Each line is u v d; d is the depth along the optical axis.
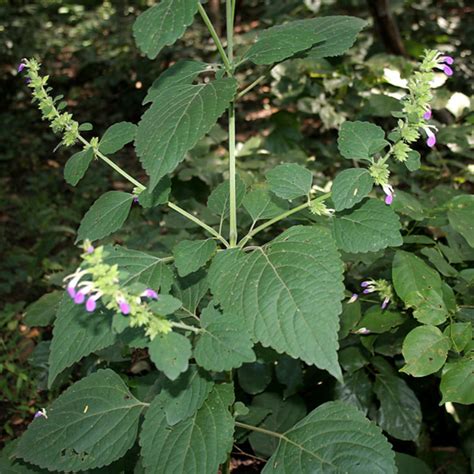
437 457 2.87
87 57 9.66
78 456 2.11
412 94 1.82
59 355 1.87
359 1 7.20
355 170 1.84
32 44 10.24
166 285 1.96
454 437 3.03
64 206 6.54
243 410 2.19
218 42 1.96
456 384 1.95
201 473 1.83
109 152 2.07
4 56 9.77
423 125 1.81
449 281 2.68
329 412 2.00
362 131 1.89
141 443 1.92
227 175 3.94
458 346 2.04
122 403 2.20
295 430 2.01
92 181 6.98
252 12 10.16
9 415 3.76
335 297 1.65
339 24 2.17
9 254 5.63
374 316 2.43
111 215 2.05
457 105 4.05
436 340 2.03
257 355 2.49
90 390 2.23
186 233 3.44
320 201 1.96
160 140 1.69
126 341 1.82
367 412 2.75
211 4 8.77
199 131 1.68
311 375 2.86
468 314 2.35
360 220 1.89
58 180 7.21
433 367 1.99
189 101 1.75
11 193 6.99
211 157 4.16
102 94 9.26
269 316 1.67
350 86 4.83
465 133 3.85
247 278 1.75
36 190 6.84
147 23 1.77
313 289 1.67
